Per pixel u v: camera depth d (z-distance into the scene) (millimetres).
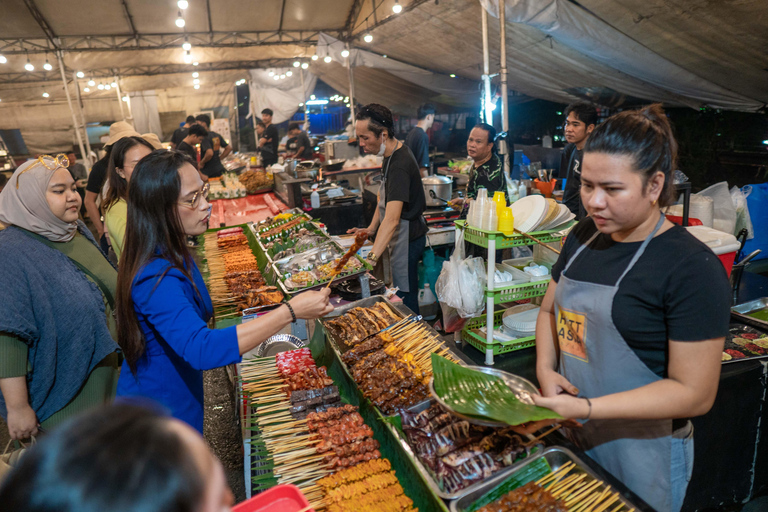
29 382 2025
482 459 1418
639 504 1238
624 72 7176
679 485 1567
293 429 1828
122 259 1646
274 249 4133
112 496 379
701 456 2273
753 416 2318
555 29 5816
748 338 2492
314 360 2422
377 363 2016
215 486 462
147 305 1592
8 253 1951
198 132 8117
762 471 2434
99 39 10102
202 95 15906
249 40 10898
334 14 10586
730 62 5840
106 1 8812
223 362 1555
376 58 11211
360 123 3600
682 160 8703
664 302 1329
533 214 2756
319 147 11805
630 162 1230
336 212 6438
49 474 394
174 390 1779
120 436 427
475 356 3006
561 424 1530
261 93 13805
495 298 2809
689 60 6078
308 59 12727
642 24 5535
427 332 2250
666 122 1280
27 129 14430
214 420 3367
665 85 7164
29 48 9945
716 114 8031
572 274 1546
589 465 1367
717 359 1274
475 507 1320
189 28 10297
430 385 1451
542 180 6340
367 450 1672
